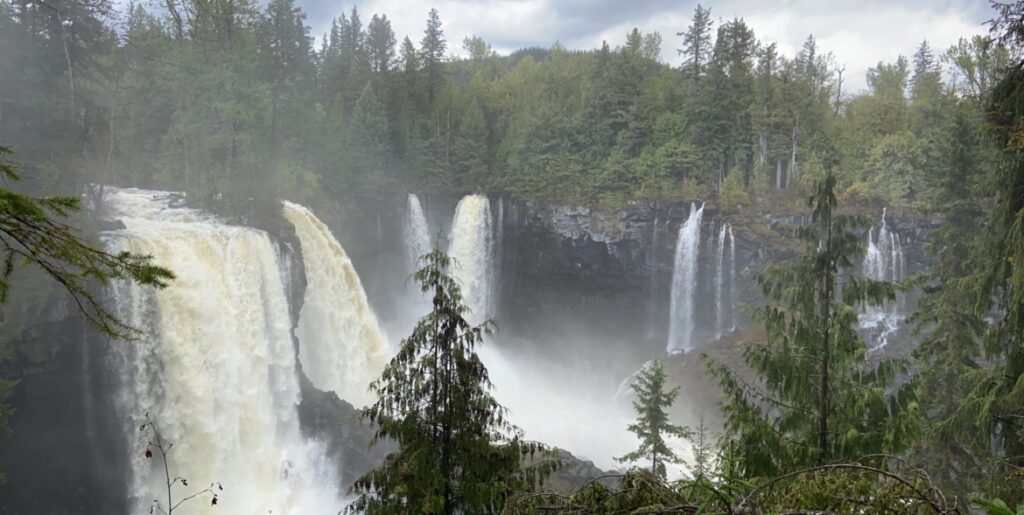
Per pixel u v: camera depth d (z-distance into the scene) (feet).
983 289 47.67
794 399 39.09
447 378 35.63
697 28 225.56
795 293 39.78
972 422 46.57
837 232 38.91
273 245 109.70
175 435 87.86
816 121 201.98
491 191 207.10
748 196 180.45
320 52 253.85
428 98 239.50
